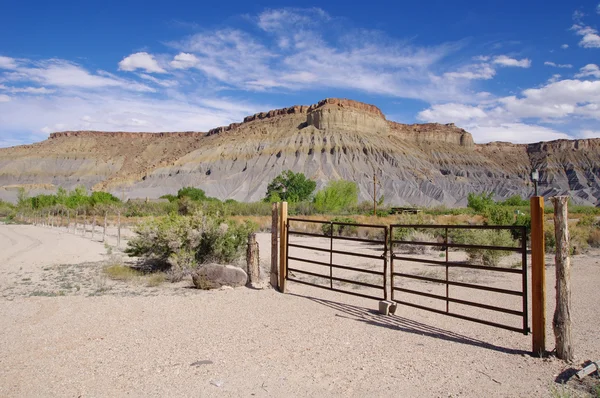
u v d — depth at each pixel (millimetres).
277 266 11070
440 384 5148
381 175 169125
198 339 6848
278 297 9945
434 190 158625
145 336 7023
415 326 7641
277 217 11023
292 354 6164
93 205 61719
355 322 7863
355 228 27766
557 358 5910
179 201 56781
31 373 5504
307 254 18484
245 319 8047
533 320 6184
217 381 5207
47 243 25141
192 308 8906
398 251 18609
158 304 9266
